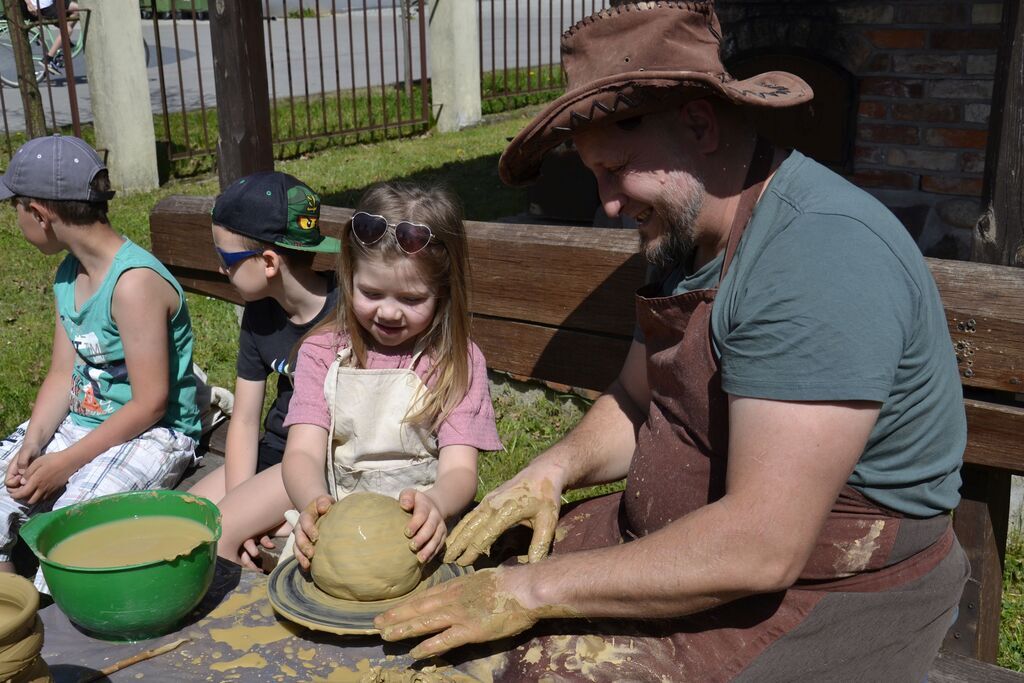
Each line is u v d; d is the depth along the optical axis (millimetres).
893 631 1781
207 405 3420
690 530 1638
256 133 4375
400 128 11352
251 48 4273
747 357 1621
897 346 1573
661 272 2125
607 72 1732
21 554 3209
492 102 12953
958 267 2217
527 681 1709
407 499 1920
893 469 1725
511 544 2172
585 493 3652
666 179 1750
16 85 12789
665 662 1747
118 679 1658
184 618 1854
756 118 1888
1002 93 2357
